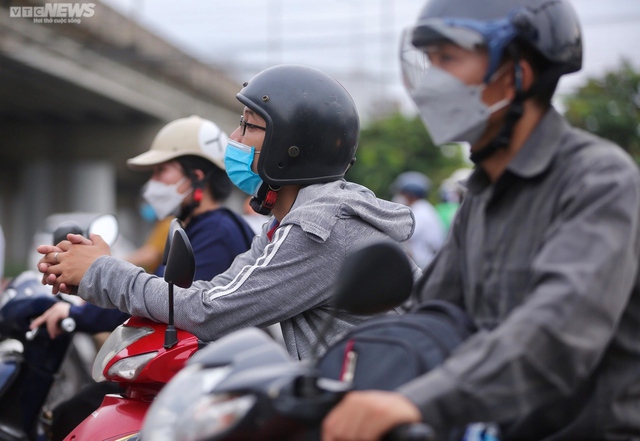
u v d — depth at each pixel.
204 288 2.75
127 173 27.05
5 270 20.14
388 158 22.02
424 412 1.48
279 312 2.48
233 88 24.22
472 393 1.51
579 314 1.54
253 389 1.46
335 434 1.45
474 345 1.57
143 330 2.63
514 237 1.77
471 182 1.88
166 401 1.61
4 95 18.97
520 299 1.74
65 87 17.75
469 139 1.79
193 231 3.39
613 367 1.72
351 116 2.76
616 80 12.93
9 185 24.86
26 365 3.43
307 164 2.68
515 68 1.75
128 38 18.19
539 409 1.74
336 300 1.64
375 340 1.74
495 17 1.74
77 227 3.02
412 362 1.67
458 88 1.76
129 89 19.42
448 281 1.98
